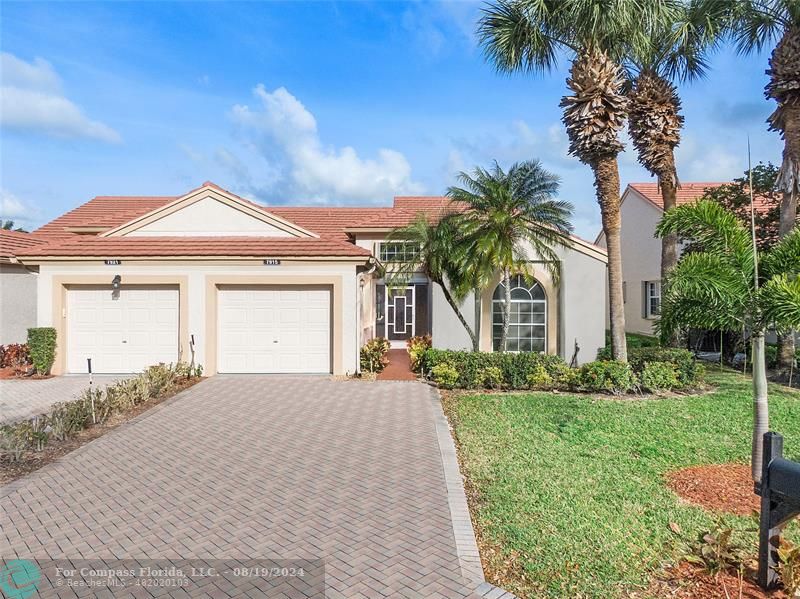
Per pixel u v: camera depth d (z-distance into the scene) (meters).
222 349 14.77
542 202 14.59
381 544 5.24
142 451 8.27
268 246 15.05
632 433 9.01
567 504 6.04
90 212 24.30
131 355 14.75
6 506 6.25
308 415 10.46
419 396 12.18
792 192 14.05
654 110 15.84
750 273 6.80
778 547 4.33
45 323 14.65
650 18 12.63
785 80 13.57
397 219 19.91
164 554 5.11
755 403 6.70
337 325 14.58
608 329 28.28
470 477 7.03
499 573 4.70
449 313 16.75
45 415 9.30
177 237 16.05
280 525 5.70
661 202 23.84
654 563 4.75
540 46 14.04
